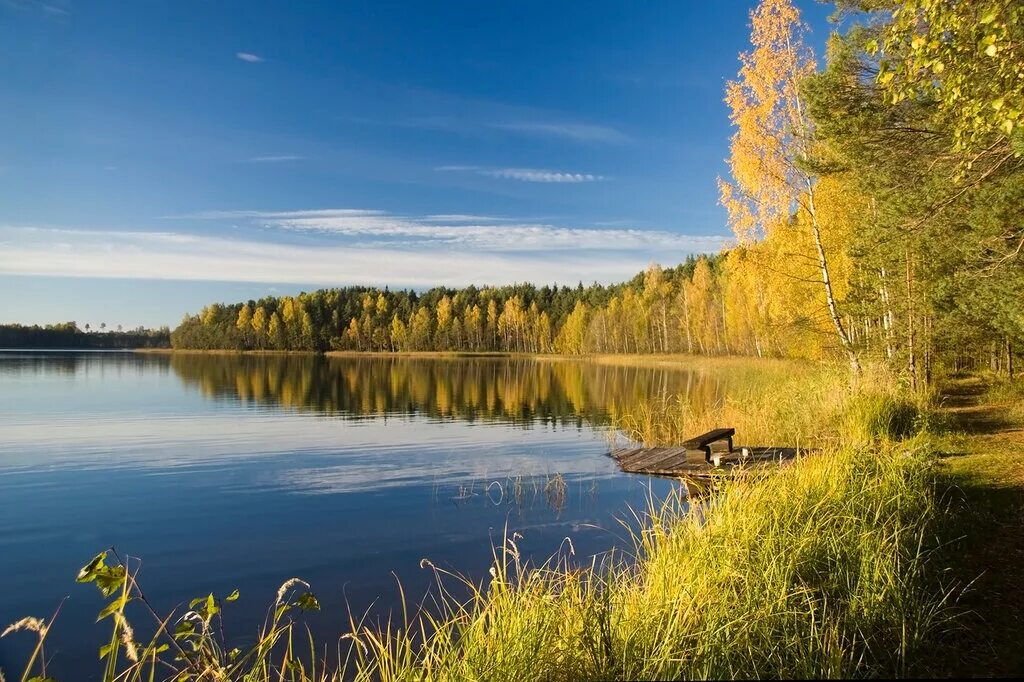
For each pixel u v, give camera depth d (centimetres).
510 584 441
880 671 340
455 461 1420
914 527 530
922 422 1184
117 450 1609
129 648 279
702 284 6494
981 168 882
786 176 1712
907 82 559
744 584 404
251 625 594
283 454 1539
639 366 5956
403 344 11188
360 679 407
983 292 1077
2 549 839
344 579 708
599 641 331
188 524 945
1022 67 497
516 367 6444
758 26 1697
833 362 1773
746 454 1040
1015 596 430
